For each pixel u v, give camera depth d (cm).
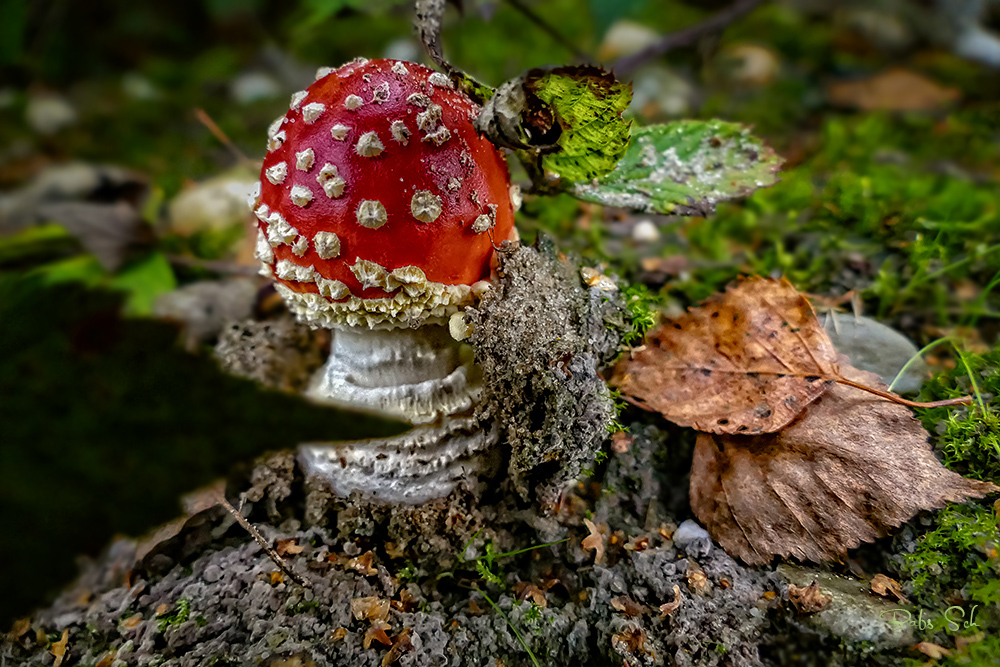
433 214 23
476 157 24
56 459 27
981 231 34
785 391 26
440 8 27
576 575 26
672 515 27
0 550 25
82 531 26
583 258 29
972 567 25
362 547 26
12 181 39
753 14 61
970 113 44
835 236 33
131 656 24
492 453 26
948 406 27
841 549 25
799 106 47
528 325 25
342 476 26
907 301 31
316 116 24
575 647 25
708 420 26
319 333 30
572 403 25
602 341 27
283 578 25
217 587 25
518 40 52
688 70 52
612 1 33
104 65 56
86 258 33
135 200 37
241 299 31
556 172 26
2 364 29
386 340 26
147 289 31
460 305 25
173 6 59
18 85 52
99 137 45
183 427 27
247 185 36
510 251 25
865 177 36
